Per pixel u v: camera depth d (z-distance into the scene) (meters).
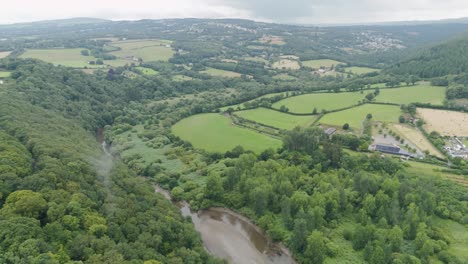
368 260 103.62
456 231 117.31
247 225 129.25
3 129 127.88
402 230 111.81
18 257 66.31
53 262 66.56
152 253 85.25
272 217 126.44
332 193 125.12
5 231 71.50
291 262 110.25
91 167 116.62
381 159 155.25
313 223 114.00
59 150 116.00
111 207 96.75
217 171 154.00
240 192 140.38
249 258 113.00
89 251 76.25
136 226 94.19
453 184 138.38
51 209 81.75
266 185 131.25
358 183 132.75
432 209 122.69
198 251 98.88
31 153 113.06
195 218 133.50
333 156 155.75
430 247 102.69
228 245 119.19
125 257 79.81
